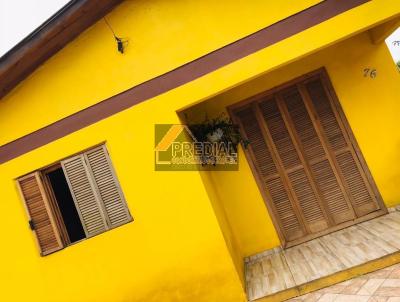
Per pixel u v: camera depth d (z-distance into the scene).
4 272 5.00
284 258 5.49
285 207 5.96
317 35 4.44
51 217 4.96
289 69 5.94
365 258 4.36
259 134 6.05
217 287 4.62
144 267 4.76
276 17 4.54
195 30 4.73
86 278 4.86
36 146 5.00
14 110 5.04
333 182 5.88
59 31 4.69
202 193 4.68
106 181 4.89
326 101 5.93
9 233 5.01
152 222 4.76
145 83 4.82
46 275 4.93
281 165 6.00
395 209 5.70
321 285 4.25
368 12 4.34
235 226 5.99
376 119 5.80
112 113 4.88
